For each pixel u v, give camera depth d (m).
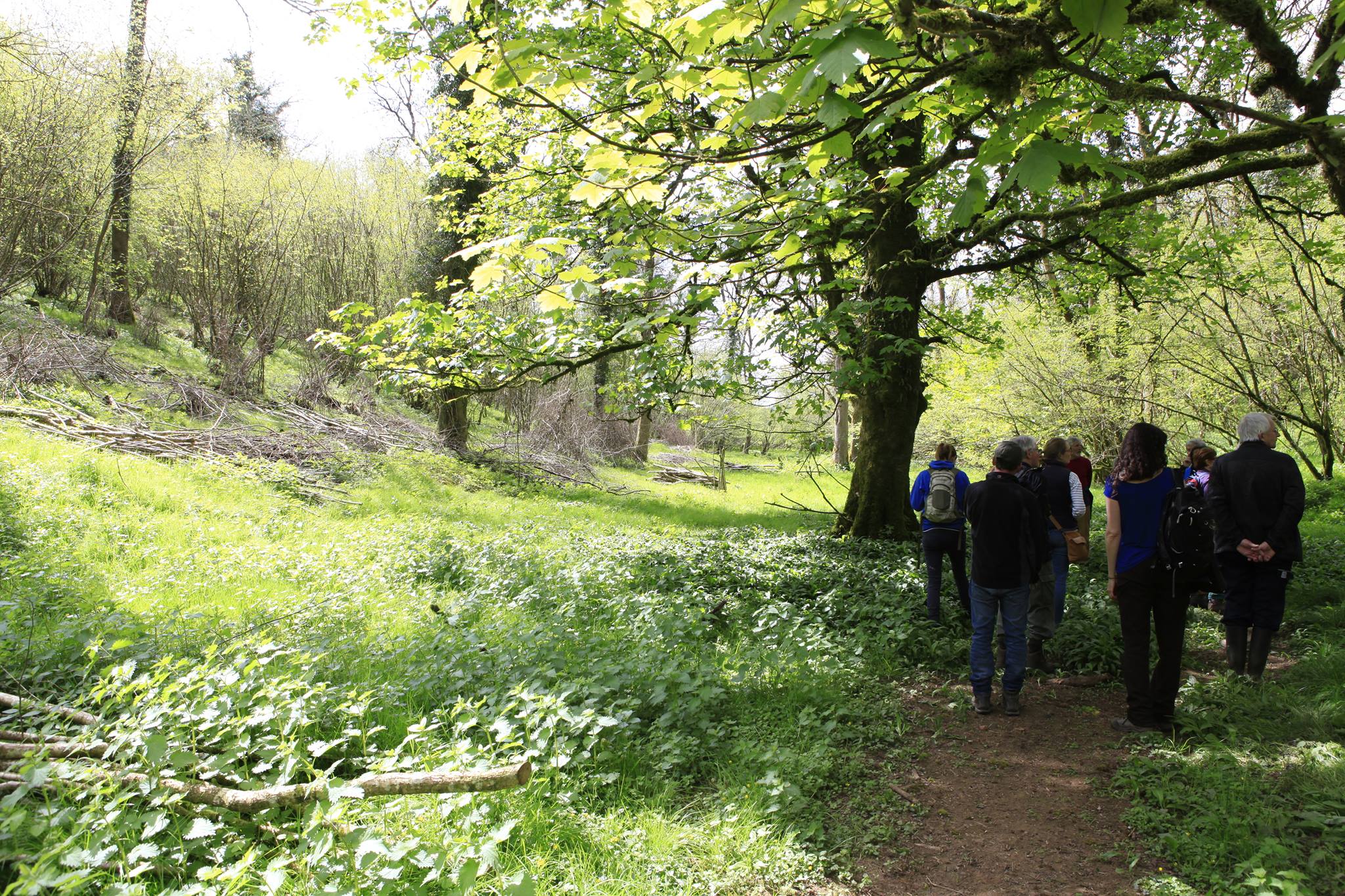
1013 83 2.88
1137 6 2.98
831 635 6.87
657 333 6.23
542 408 24.48
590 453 25.55
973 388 18.41
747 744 4.73
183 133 22.02
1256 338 15.05
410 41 11.50
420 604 7.80
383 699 4.85
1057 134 3.24
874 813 4.21
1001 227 9.38
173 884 3.08
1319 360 14.77
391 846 3.26
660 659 5.71
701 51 2.86
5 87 17.31
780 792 4.11
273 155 28.45
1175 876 3.58
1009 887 3.59
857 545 10.60
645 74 3.35
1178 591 5.09
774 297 8.89
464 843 3.29
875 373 8.73
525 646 5.86
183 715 3.82
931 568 7.57
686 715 5.02
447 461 19.06
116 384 17.50
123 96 20.03
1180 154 5.46
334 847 3.15
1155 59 8.96
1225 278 12.45
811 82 2.50
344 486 15.51
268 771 3.95
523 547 11.20
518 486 19.69
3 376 14.90
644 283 4.81
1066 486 7.07
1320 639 6.89
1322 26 3.21
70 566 7.41
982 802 4.38
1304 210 10.30
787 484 27.50
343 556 9.65
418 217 28.45
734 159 3.79
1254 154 8.68
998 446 5.71
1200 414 16.45
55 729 4.00
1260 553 5.76
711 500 22.39
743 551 10.66
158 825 3.09
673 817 3.99
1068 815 4.21
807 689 5.61
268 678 4.79
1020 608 5.62
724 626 7.36
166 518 10.23
